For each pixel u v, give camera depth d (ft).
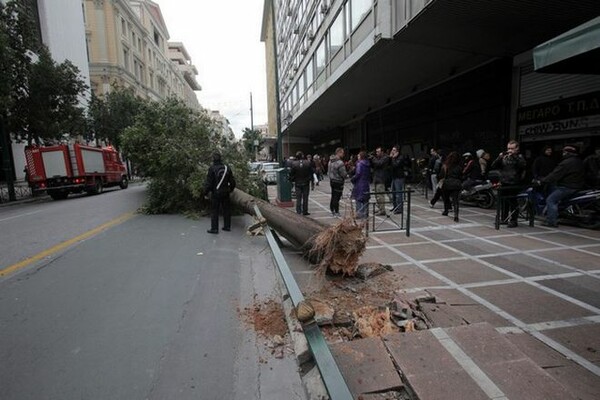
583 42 12.39
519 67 41.29
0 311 13.57
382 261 18.79
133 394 8.93
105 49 136.56
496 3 29.73
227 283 16.21
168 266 18.71
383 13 37.55
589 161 28.09
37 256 20.84
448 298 13.92
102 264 19.12
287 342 11.28
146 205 37.78
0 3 57.16
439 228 26.61
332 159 35.04
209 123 39.42
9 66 52.42
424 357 9.51
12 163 88.48
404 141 68.33
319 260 17.13
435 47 40.16
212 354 10.64
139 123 39.06
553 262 17.99
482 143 46.80
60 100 65.36
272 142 199.00
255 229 25.50
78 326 12.32
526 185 26.37
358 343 10.26
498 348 9.85
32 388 9.16
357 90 63.98
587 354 10.14
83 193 77.05
